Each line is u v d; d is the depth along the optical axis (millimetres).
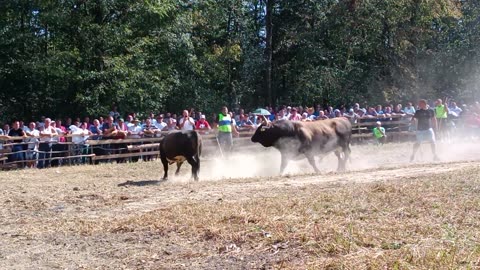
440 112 25078
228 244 7871
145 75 32438
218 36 41656
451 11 38469
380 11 36812
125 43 32062
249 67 41188
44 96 33406
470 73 41031
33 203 12672
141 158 22812
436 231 7617
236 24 42188
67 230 9688
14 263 7832
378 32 37469
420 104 19656
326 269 6273
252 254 7352
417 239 7234
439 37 41812
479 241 6965
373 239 7332
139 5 32250
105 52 31500
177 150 16000
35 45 32219
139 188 14430
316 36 39469
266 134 16844
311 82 38219
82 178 17359
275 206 9945
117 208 11664
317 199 10438
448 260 6117
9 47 31922
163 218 9766
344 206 9617
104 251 8172
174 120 23672
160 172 18625
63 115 32844
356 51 37875
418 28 38000
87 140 21703
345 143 18094
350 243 7137
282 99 41844
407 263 6121
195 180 15945
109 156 21719
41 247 8641
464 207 9156
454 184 11516
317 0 40500
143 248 8148
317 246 7246
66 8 30562
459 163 16938
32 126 21219
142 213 10820
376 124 27875
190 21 36469
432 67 40312
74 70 30703
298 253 7125
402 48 37969
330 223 8281
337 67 39688
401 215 8797
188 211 10148
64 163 21453
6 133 21594
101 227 9719
